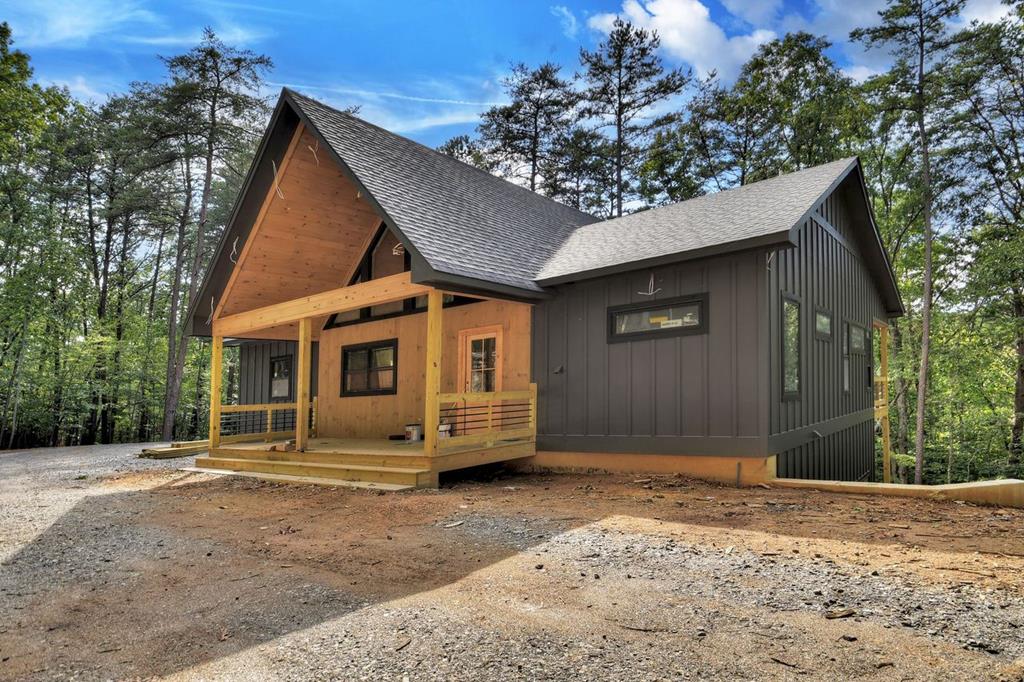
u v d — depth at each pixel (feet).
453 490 25.29
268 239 35.40
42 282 68.95
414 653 9.16
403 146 36.78
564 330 30.42
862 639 9.25
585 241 35.60
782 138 70.85
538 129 88.02
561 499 22.11
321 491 26.08
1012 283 53.67
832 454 32.86
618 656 8.81
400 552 15.21
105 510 22.91
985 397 64.95
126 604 12.10
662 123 81.25
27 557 15.93
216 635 10.30
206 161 78.54
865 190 35.91
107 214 78.18
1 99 47.70
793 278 27.91
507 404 32.68
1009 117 56.39
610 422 28.53
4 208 68.80
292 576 13.55
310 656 9.24
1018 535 15.23
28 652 9.82
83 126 80.18
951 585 11.57
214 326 38.34
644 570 12.97
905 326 65.21
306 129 31.50
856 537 15.33
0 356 68.44
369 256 39.50
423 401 36.81
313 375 47.60
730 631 9.65
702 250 25.02
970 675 8.05
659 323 27.25
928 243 53.98
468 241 29.40
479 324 34.37
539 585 12.20
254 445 38.24
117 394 80.18
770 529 16.44
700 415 25.79
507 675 8.31
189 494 26.81
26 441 73.10
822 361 31.63
